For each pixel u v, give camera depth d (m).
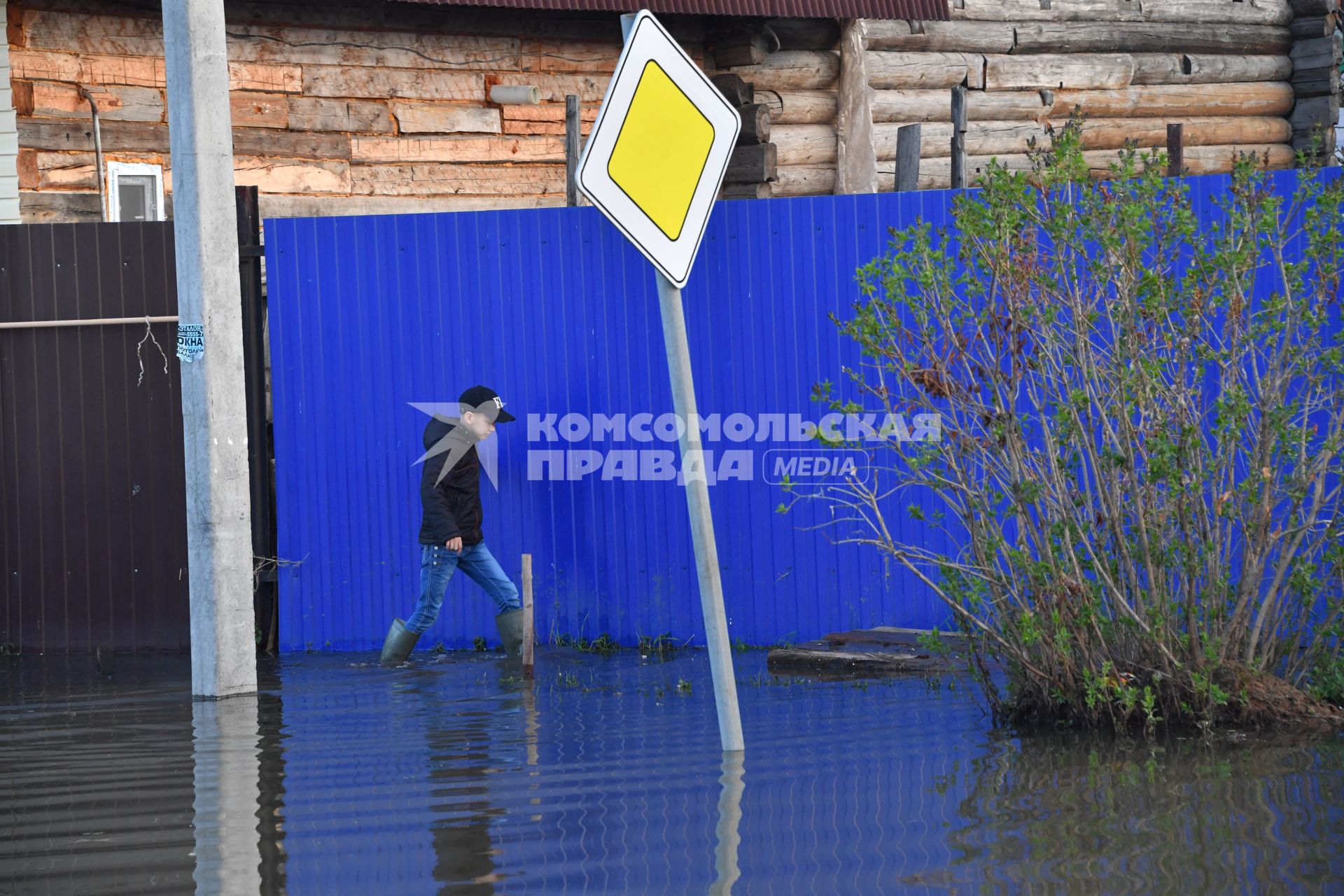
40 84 22.56
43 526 19.06
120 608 19.05
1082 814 9.09
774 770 10.62
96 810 9.97
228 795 10.31
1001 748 11.25
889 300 14.58
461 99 25.55
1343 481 12.41
